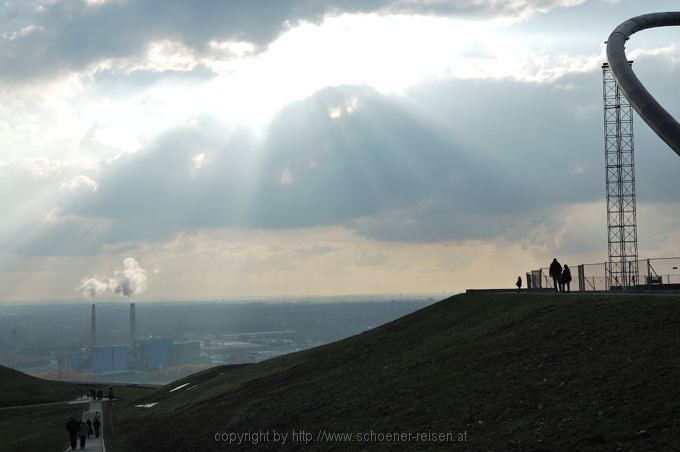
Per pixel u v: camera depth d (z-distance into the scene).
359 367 60.59
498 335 50.19
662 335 36.44
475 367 43.81
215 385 84.56
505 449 30.11
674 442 25.80
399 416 40.09
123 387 140.88
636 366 33.44
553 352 40.47
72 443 61.56
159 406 85.19
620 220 98.69
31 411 102.31
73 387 137.25
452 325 64.44
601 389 32.44
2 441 79.31
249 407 57.06
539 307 54.03
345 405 46.97
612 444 27.12
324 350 79.81
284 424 47.97
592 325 42.69
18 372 145.25
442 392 41.47
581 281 75.75
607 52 97.81
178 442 56.47
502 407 35.06
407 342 64.69
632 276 67.88
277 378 70.31
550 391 34.66
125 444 65.38
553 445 28.73
